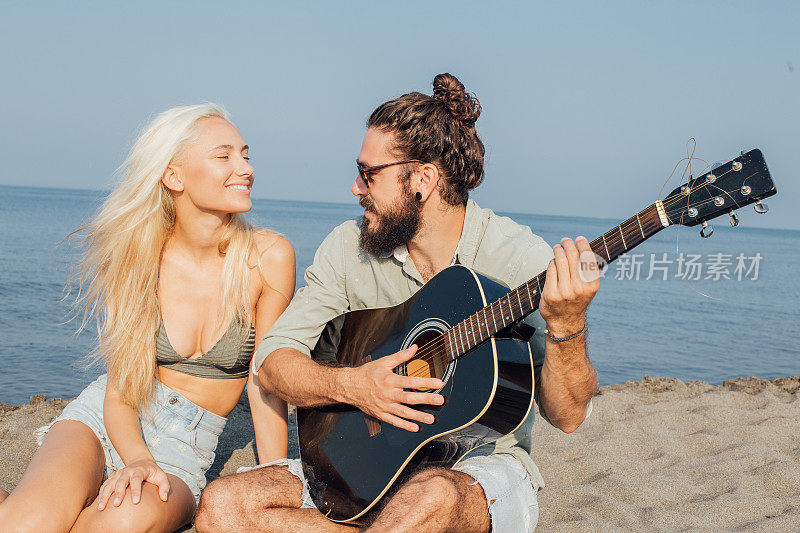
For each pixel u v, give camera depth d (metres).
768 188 1.86
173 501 2.70
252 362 3.08
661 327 17.80
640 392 5.87
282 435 3.13
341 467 2.71
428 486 2.25
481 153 2.85
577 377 2.34
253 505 2.62
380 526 2.21
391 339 2.83
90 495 2.71
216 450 4.12
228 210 3.00
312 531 2.65
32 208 79.50
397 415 2.54
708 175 1.95
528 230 2.82
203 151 2.95
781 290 31.84
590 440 4.48
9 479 3.51
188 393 3.16
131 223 3.03
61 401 5.21
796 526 3.23
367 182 2.80
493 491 2.39
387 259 2.98
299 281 24.23
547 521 3.29
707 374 11.52
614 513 3.34
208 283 3.16
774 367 12.45
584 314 2.25
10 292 16.44
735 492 3.60
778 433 4.60
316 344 3.02
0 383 8.16
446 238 2.84
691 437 4.51
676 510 3.43
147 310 3.05
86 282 3.21
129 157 3.05
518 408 2.41
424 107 2.70
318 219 109.12
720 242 72.88
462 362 2.55
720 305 24.75
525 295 2.34
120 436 2.91
